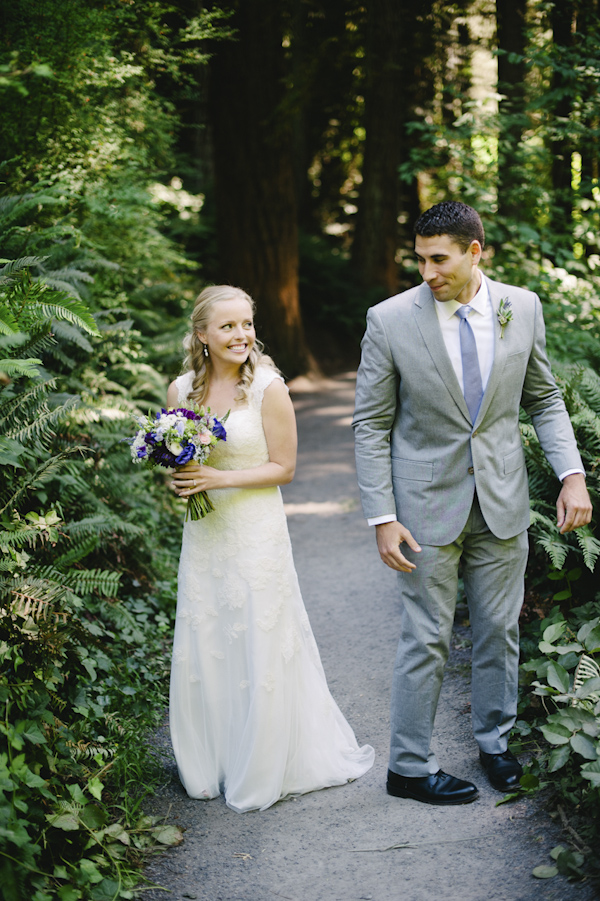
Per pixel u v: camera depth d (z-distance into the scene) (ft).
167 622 14.42
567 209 22.72
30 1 13.78
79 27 14.29
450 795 9.26
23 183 15.17
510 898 7.61
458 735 10.82
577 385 12.89
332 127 55.11
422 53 30.40
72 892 7.43
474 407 8.89
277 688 9.43
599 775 7.80
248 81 33.40
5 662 8.87
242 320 9.35
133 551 15.06
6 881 6.95
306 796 9.78
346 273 50.72
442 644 9.27
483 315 8.86
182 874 8.25
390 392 9.17
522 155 21.17
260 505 9.56
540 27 21.22
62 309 10.65
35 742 8.04
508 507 9.07
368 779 10.06
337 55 28.84
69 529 12.25
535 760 9.43
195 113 34.37
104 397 16.49
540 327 9.20
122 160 17.74
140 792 9.68
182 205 44.06
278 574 9.57
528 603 12.01
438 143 21.29
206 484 9.16
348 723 11.50
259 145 34.73
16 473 11.23
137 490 16.72
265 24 29.86
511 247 21.62
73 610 11.48
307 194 59.72
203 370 9.75
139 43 17.83
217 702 9.66
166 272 27.50
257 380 9.43
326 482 24.66
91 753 9.26
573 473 9.05
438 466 9.04
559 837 8.36
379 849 8.58
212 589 9.61
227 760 9.71
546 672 9.79
